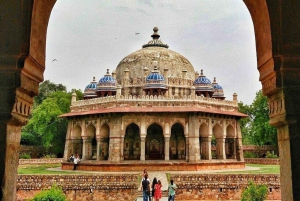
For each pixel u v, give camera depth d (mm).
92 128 34125
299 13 4656
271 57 4668
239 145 35031
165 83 34625
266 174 21625
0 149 4289
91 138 34062
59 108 51469
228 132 35781
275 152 47562
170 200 18094
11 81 4430
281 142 4852
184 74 38094
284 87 4586
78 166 31672
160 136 35438
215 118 32781
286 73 4609
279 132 4930
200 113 30781
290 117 4523
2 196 4207
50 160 41094
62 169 32719
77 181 21406
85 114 32000
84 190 21266
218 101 34125
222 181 21641
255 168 33062
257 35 5457
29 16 4520
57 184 21109
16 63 4441
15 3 4520
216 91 40938
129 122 30297
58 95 53719
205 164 30031
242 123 58469
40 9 4918
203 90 36156
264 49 5047
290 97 4566
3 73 4434
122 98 30953
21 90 4633
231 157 35750
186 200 21328
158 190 18688
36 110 51250
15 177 4766
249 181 19812
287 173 4590
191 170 29125
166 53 40188
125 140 35281
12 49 4441
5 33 4469
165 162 29250
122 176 21750
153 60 38781
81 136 33719
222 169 31219
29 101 5090
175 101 31109
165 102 31094
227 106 35156
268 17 4715
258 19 5277
